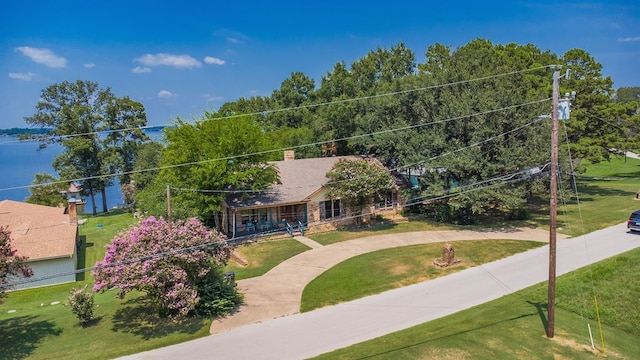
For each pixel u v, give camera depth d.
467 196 28.67
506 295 18.75
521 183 29.33
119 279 15.98
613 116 39.44
